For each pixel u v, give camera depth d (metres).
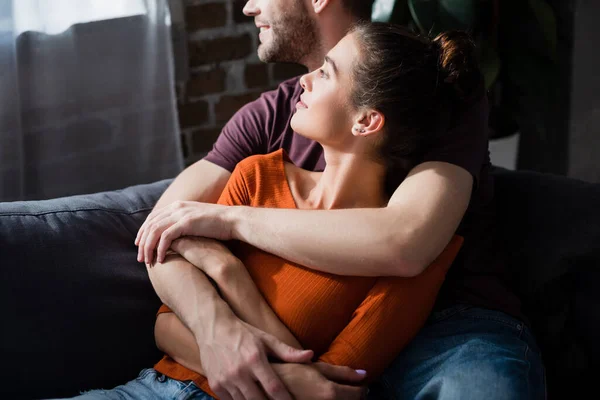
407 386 1.32
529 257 1.48
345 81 1.31
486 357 1.25
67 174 2.19
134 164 2.29
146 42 2.20
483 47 2.16
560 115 2.28
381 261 1.22
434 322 1.38
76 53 2.11
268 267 1.32
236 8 2.42
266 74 2.54
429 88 1.32
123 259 1.46
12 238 1.38
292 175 1.42
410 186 1.30
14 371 1.32
